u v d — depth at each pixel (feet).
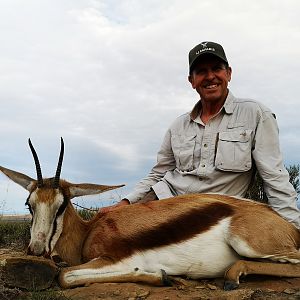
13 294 4.26
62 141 5.13
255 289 4.28
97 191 5.33
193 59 5.93
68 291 4.41
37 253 4.79
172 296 4.22
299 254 4.67
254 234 4.57
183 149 6.09
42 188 5.07
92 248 4.95
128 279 4.63
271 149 5.62
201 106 6.15
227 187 5.79
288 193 5.45
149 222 4.82
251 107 5.75
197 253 4.66
